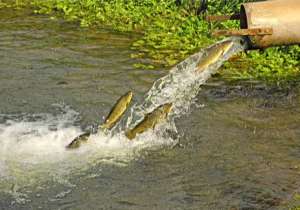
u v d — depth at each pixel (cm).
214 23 1947
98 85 1464
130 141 1172
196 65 1341
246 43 1279
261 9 1260
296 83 1518
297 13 1257
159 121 1212
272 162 1103
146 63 1630
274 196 986
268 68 1619
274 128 1252
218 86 1491
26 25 1962
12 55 1650
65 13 2128
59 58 1647
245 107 1359
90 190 1004
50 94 1405
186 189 1010
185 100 1372
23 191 997
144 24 2025
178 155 1127
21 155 1124
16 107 1335
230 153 1138
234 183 1030
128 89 1441
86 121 1277
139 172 1064
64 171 1066
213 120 1284
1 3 2252
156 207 956
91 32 1917
